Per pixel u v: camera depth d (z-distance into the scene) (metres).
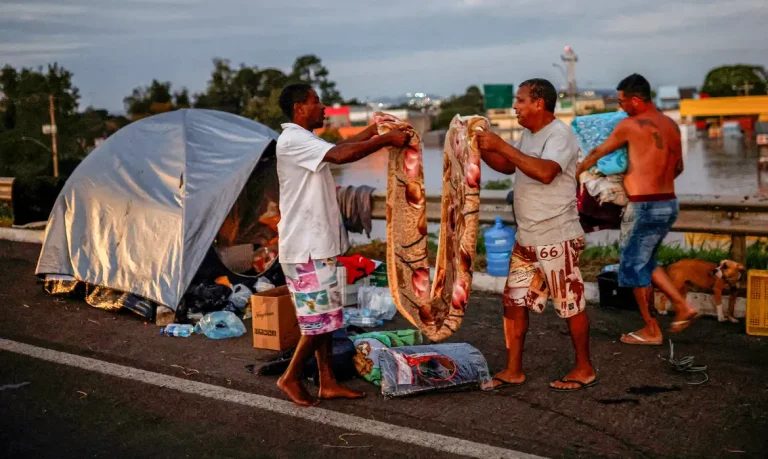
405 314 4.45
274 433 4.08
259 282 6.97
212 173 6.72
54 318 6.55
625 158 5.37
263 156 6.95
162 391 4.75
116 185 7.00
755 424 3.99
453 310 4.38
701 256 7.59
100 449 3.94
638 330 5.62
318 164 4.19
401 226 4.58
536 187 4.41
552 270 4.45
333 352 4.84
